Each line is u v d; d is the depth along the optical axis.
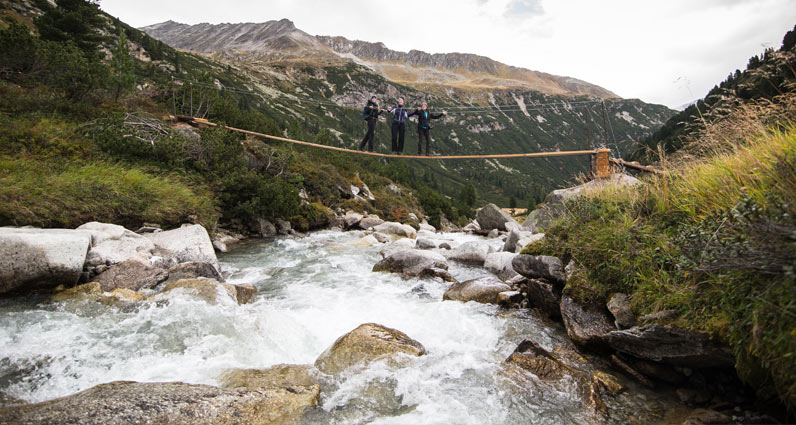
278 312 7.38
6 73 20.25
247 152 22.33
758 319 3.33
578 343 5.48
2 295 7.02
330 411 4.09
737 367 3.64
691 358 4.09
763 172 4.56
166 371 4.93
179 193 15.41
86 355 5.25
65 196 11.26
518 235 12.36
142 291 7.98
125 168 15.29
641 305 4.93
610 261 5.91
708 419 3.59
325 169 32.28
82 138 16.06
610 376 4.66
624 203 7.28
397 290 9.44
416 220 40.62
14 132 13.91
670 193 6.41
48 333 5.82
